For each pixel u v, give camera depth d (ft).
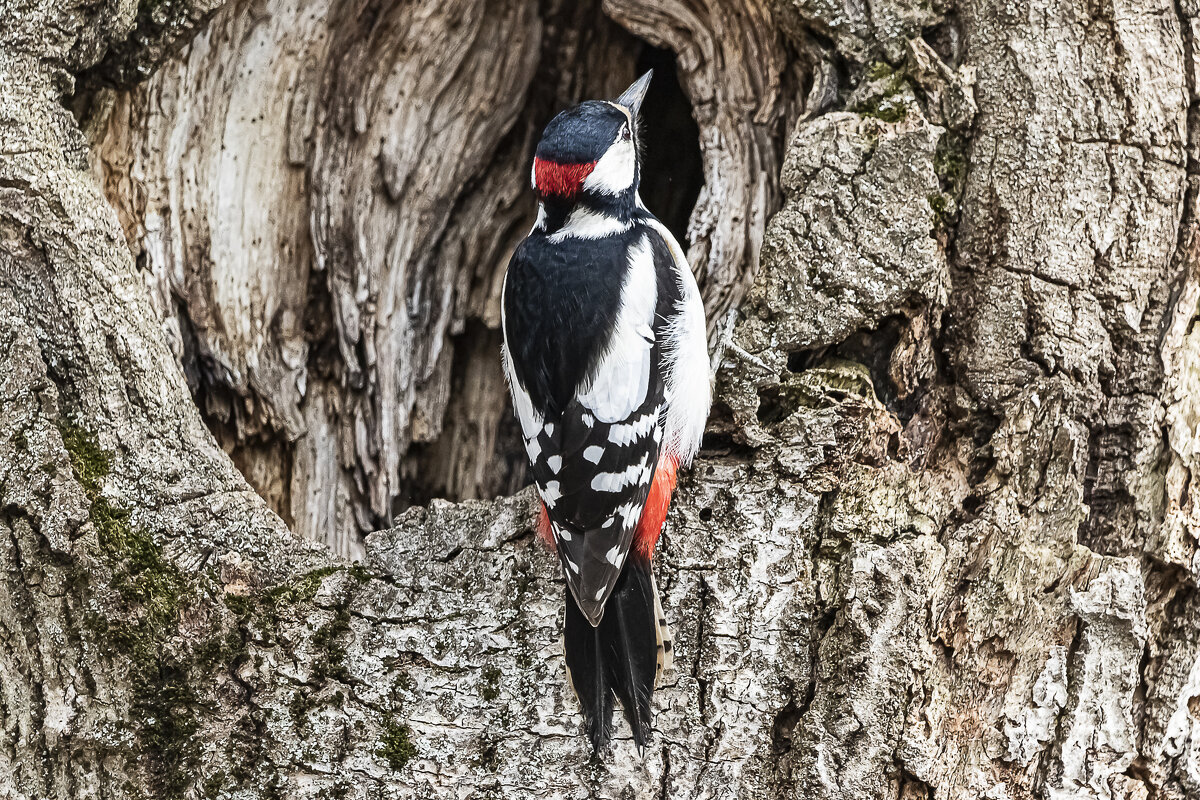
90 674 19.90
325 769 19.99
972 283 22.71
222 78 27.76
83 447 20.67
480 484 32.76
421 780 19.99
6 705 19.99
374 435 30.25
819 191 22.68
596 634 19.79
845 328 22.41
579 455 21.22
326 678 20.36
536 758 20.06
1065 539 20.86
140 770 19.86
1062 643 20.45
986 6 23.11
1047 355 21.94
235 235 28.32
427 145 30.22
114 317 21.22
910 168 22.44
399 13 28.96
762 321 22.77
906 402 22.91
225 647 20.35
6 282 20.71
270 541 21.20
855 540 20.68
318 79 28.78
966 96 23.02
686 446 21.74
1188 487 21.85
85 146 22.22
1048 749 20.29
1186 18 22.70
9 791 19.85
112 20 21.95
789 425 21.50
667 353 22.13
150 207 27.20
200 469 21.35
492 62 30.25
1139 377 22.00
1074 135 22.44
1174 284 22.31
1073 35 22.67
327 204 29.19
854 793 19.58
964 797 19.97
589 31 30.91
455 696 20.34
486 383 32.81
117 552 20.18
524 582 20.92
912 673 19.86
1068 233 22.25
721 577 20.81
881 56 23.70
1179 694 21.22
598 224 24.23
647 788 19.95
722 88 26.81
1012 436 21.58
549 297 22.88
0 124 20.81
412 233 30.63
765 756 20.07
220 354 28.35
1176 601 21.81
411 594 20.92
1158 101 22.43
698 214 26.89
